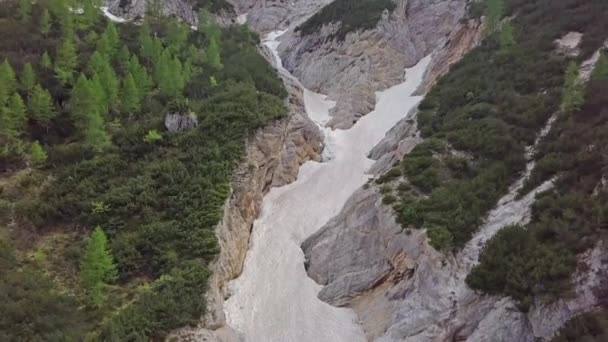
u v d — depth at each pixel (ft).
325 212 116.26
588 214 68.64
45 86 120.16
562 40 126.82
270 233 107.76
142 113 123.44
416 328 73.72
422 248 81.61
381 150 136.67
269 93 148.15
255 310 87.81
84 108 111.04
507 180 90.12
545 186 81.10
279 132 125.59
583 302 60.13
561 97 102.27
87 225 90.79
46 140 109.81
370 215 95.91
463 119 113.91
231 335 78.89
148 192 96.94
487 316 68.49
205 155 107.24
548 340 60.18
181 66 142.00
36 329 66.90
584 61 111.96
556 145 88.33
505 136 99.71
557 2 146.30
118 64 141.49
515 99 111.55
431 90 142.31
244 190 105.60
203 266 84.43
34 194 96.12
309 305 88.22
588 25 125.08
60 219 91.81
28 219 90.12
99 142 107.96
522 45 133.08
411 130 129.59
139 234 88.02
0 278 75.77
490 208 85.76
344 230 98.43
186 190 98.12
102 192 97.45
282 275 95.71
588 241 64.95
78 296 77.77
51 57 134.92
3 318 66.08
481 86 126.00
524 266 68.18
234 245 96.27
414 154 107.45
